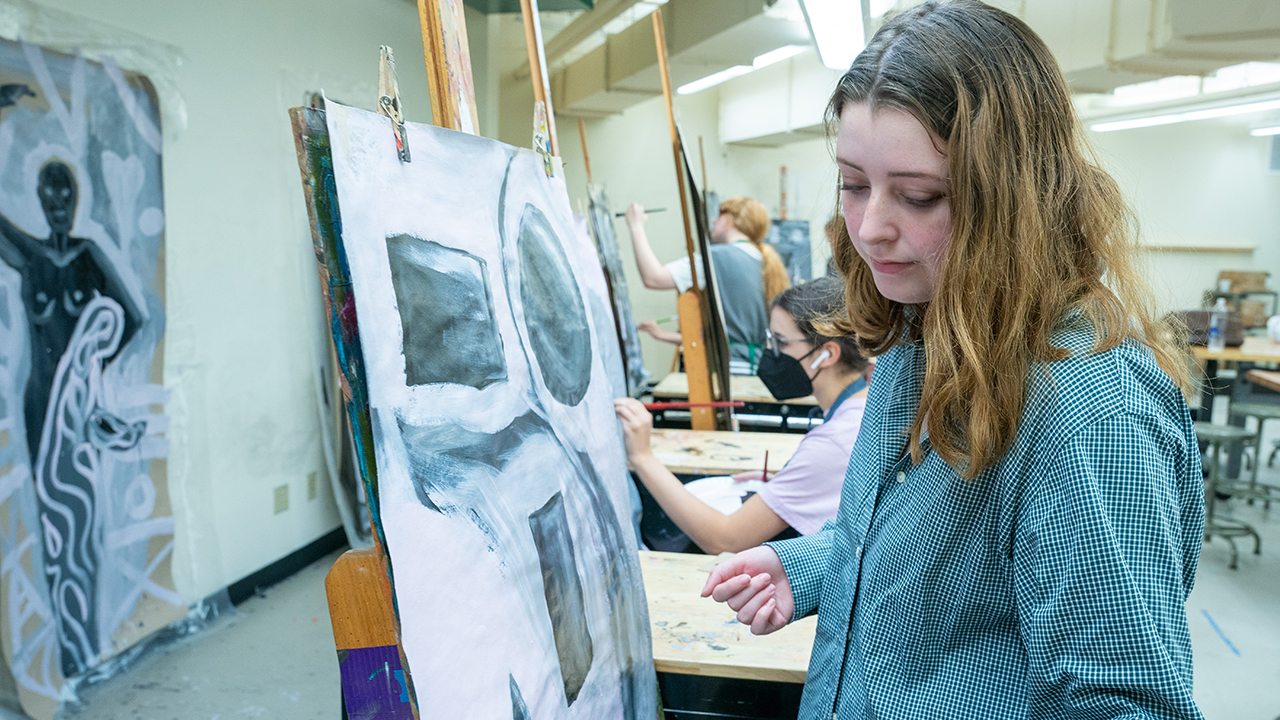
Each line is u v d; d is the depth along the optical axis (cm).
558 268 88
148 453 219
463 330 61
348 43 301
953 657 57
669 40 351
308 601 260
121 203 207
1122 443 46
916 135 49
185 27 228
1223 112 464
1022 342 49
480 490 59
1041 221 49
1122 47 314
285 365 274
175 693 203
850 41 257
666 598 107
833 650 68
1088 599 45
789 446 200
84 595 198
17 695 179
